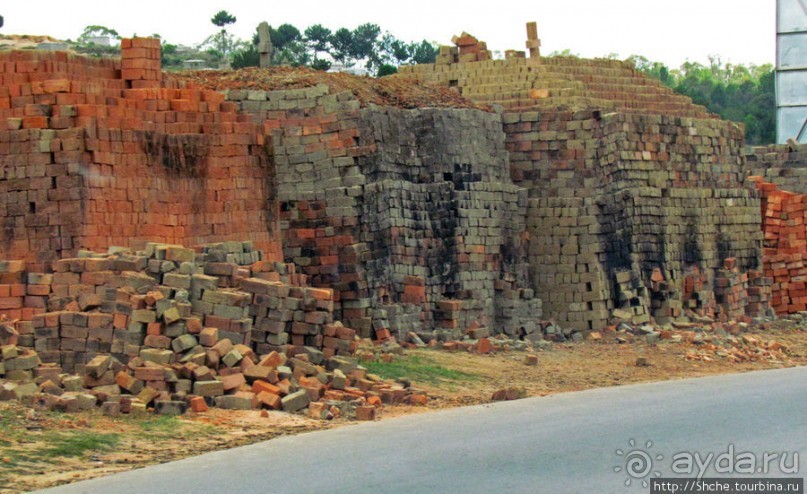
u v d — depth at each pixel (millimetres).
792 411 31656
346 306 43906
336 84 46875
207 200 40625
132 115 39500
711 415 31203
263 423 29953
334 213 44594
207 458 26328
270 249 42188
